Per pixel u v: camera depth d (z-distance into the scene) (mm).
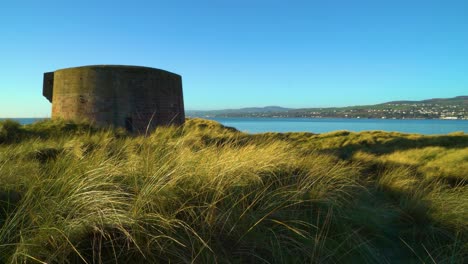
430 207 4398
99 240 2521
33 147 6633
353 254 3246
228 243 2941
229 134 11656
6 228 2330
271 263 2838
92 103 19953
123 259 2482
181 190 3379
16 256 2098
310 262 2926
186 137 5809
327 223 3600
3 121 13727
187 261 2518
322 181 4586
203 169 3787
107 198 2715
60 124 15930
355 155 9453
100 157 4105
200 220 3078
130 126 20000
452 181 7680
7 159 4188
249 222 3186
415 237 3867
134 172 3592
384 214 4320
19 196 3057
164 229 2770
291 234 3232
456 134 21422
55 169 3660
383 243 3641
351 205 4285
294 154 5934
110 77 19875
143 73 20469
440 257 3402
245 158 4559
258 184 4000
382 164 8562
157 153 4656
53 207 2604
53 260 2252
